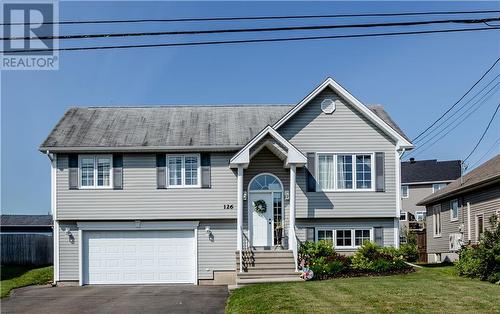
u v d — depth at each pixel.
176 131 26.30
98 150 25.09
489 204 28.64
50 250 35.12
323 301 16.03
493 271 19.67
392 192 25.20
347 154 25.27
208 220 25.36
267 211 25.28
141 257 25.33
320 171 25.22
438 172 64.75
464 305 15.20
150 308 17.89
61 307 18.34
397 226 25.20
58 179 25.33
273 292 17.78
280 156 24.91
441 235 37.03
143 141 25.41
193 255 25.31
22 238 32.22
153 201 25.34
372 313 14.49
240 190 24.03
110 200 25.33
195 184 25.55
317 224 25.19
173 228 25.36
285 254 23.48
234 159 23.47
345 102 25.44
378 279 20.44
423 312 14.49
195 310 17.41
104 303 19.05
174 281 25.27
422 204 40.56
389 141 25.39
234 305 17.05
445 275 21.64
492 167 31.17
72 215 25.19
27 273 28.28
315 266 22.30
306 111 25.33
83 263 25.20
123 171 25.44
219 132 26.16
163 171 25.42
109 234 25.42
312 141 25.19
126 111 28.41
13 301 19.78
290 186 24.03
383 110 28.14
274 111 28.33
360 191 25.16
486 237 21.25
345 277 22.02
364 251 23.27
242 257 23.34
